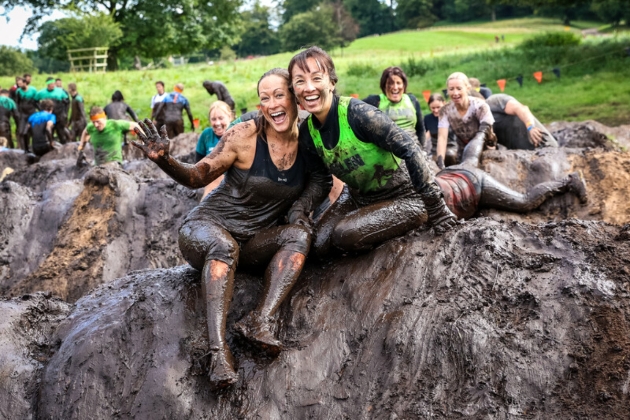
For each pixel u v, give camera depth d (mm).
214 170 4566
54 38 47031
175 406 4137
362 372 4164
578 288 4152
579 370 3865
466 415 3844
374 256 4719
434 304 4301
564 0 28562
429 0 86000
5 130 18328
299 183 4754
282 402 4129
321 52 4480
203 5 47500
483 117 7391
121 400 4238
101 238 7859
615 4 54156
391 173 4816
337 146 4621
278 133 4625
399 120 7727
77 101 18172
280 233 4613
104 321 4570
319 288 4656
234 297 4652
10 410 4324
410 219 4801
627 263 4293
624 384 3709
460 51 39750
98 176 8219
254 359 4312
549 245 4555
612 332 3939
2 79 35781
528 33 62844
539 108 18828
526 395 3855
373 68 30219
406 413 3939
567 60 24422
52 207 8320
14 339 4645
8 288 7750
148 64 59219
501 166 7004
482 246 4508
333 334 4352
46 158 14867
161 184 8234
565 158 7062
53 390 4324
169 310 4520
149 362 4316
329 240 4816
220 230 4574
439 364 4066
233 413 4133
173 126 16047
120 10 46594
